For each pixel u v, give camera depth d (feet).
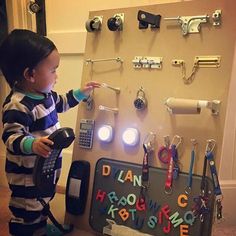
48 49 2.80
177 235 2.74
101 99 3.29
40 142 2.52
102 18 3.32
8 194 4.67
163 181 2.87
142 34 3.09
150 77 3.03
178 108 2.72
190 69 2.84
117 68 3.22
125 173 3.07
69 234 3.15
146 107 3.03
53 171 2.96
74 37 4.49
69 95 3.28
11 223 2.97
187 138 2.81
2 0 4.65
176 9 2.91
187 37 2.86
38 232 3.03
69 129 2.74
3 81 4.88
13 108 2.72
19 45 2.76
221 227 3.79
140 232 2.87
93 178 3.24
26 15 4.74
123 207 3.02
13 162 2.88
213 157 2.68
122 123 3.16
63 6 4.54
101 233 3.10
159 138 2.95
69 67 4.63
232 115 3.76
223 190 3.84
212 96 2.74
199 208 2.66
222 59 2.71
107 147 3.22
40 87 2.88
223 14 2.70
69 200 3.30
